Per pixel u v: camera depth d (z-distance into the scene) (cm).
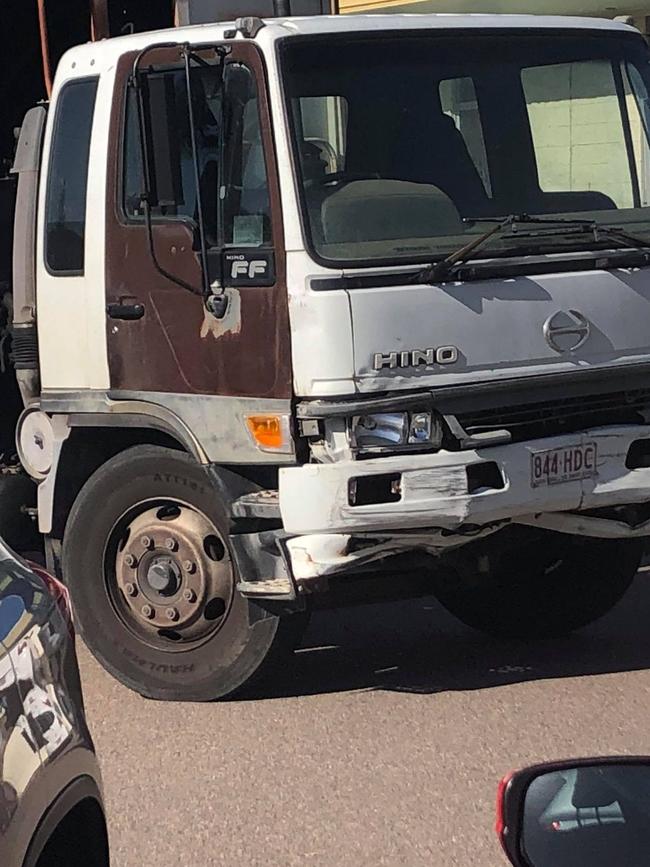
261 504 603
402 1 1568
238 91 601
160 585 652
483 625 754
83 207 653
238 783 561
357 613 812
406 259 592
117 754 596
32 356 689
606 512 642
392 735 607
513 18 666
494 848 496
